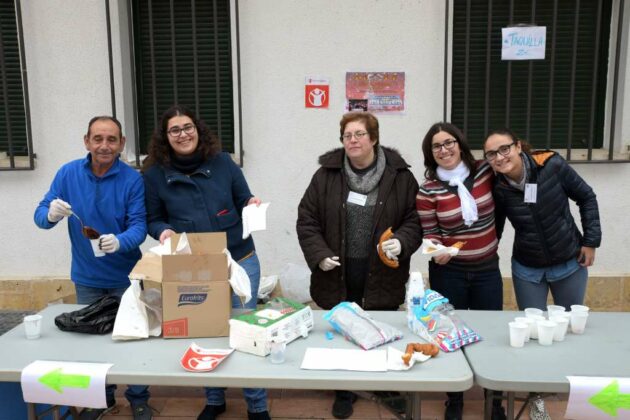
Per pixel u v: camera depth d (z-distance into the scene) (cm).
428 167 262
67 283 401
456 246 238
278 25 377
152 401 299
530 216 247
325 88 382
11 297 403
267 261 404
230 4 376
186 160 254
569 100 389
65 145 395
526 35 365
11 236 404
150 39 375
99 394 181
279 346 190
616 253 391
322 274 267
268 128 389
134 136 405
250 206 240
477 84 392
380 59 379
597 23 366
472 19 383
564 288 262
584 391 172
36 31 381
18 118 402
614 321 233
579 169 384
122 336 209
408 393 223
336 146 389
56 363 188
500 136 237
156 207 260
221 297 211
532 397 214
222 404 279
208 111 404
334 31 376
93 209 252
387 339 207
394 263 243
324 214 263
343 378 177
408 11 373
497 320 232
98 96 389
